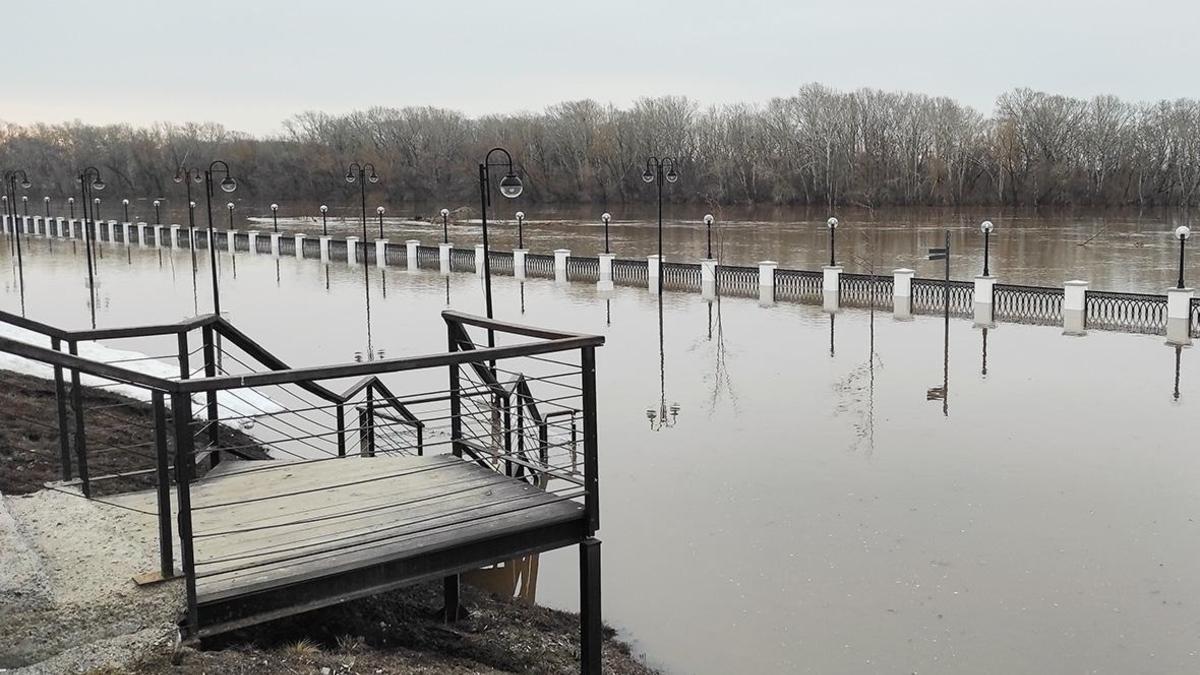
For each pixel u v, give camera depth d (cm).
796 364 1733
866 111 8825
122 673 404
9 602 425
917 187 8325
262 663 445
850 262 3834
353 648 513
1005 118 8531
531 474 942
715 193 8938
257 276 3409
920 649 687
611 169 9800
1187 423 1281
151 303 2642
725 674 654
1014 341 1916
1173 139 7919
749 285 2898
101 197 10506
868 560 850
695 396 1495
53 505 564
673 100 10125
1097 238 4844
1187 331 1952
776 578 815
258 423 1209
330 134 11362
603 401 1473
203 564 449
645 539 909
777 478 1088
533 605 739
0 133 11262
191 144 10919
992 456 1155
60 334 589
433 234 5938
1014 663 664
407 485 602
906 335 2006
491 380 748
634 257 4144
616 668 652
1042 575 811
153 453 843
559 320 2283
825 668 663
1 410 880
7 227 5462
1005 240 4819
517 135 10250
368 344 1958
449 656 590
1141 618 729
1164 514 948
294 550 485
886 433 1267
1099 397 1441
